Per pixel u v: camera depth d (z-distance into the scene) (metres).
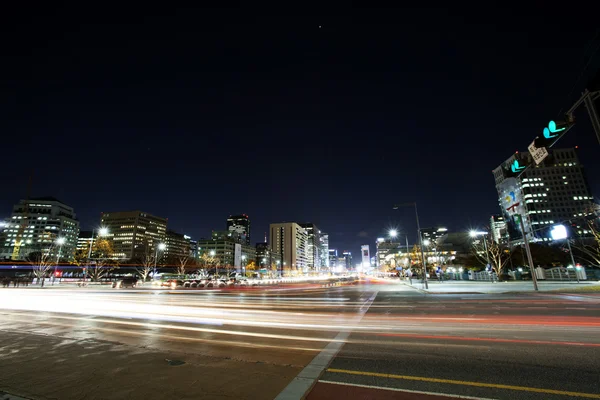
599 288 28.31
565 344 8.76
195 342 9.54
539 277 50.34
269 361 7.47
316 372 6.62
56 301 24.94
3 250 186.88
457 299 23.53
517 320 12.95
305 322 13.52
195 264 147.25
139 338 10.11
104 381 6.12
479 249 72.50
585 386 5.75
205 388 5.75
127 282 55.25
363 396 5.38
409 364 7.17
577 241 62.56
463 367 6.90
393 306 19.70
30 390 5.70
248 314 16.44
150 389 5.71
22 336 10.39
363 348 8.70
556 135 8.95
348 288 48.66
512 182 155.75
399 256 139.62
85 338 10.08
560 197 150.38
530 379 6.12
